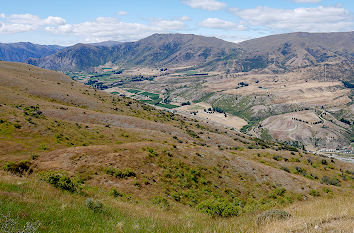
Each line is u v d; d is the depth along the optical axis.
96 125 91.62
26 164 32.16
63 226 10.04
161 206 27.31
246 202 39.78
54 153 39.28
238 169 54.38
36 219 9.77
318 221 10.61
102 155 40.69
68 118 103.56
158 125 122.81
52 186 18.67
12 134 60.78
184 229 11.80
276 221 11.26
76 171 33.81
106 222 11.98
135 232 10.95
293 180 56.03
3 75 153.88
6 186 14.25
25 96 126.75
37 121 73.75
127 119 120.25
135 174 37.59
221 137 134.00
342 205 14.91
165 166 43.69
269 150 105.50
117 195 28.17
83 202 15.21
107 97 192.62
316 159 99.75
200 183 42.28
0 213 9.32
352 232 9.07
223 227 11.83
